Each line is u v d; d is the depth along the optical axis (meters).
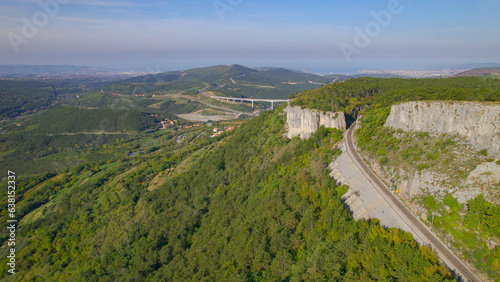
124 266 98.19
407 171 72.31
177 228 106.50
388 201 69.06
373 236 58.62
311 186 85.88
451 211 58.69
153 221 119.06
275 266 62.09
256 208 91.25
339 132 111.12
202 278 71.44
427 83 129.12
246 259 66.75
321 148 106.00
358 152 93.88
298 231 68.94
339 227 65.06
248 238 73.38
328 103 126.56
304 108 125.12
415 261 49.56
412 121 82.88
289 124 134.00
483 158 61.59
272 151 129.88
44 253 115.00
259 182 110.81
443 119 74.06
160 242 104.19
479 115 64.94
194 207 118.75
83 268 104.44
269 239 71.00
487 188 56.28
